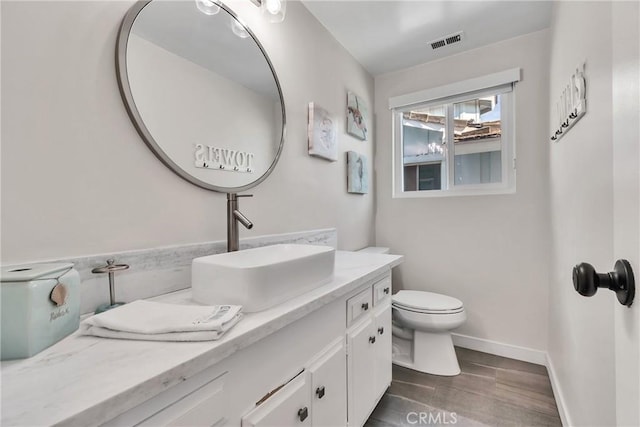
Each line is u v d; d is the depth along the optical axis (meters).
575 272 0.54
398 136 2.60
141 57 0.93
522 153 2.08
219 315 0.68
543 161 2.00
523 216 2.08
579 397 1.19
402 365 1.99
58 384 0.46
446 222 2.36
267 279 0.81
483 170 2.29
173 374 0.51
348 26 1.92
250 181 1.34
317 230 1.80
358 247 2.35
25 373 0.49
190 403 0.58
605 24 0.90
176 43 1.04
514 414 1.52
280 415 0.80
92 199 0.82
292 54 1.62
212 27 1.18
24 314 0.54
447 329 1.88
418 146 2.56
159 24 0.99
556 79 1.62
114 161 0.87
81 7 0.80
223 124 1.21
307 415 0.91
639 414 0.44
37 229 0.72
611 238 0.86
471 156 2.34
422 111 2.54
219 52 1.20
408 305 1.94
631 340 0.47
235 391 0.68
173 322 0.64
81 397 0.43
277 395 0.80
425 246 2.45
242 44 1.30
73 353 0.56
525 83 2.06
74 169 0.78
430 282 2.43
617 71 0.53
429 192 2.48
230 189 1.24
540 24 1.93
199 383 0.59
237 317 0.71
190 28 1.09
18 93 0.70
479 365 2.01
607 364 0.90
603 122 0.92
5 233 0.67
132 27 0.91
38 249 0.72
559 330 1.60
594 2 0.99
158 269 0.96
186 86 1.07
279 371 0.81
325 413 1.01
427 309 1.87
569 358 1.36
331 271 1.12
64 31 0.77
